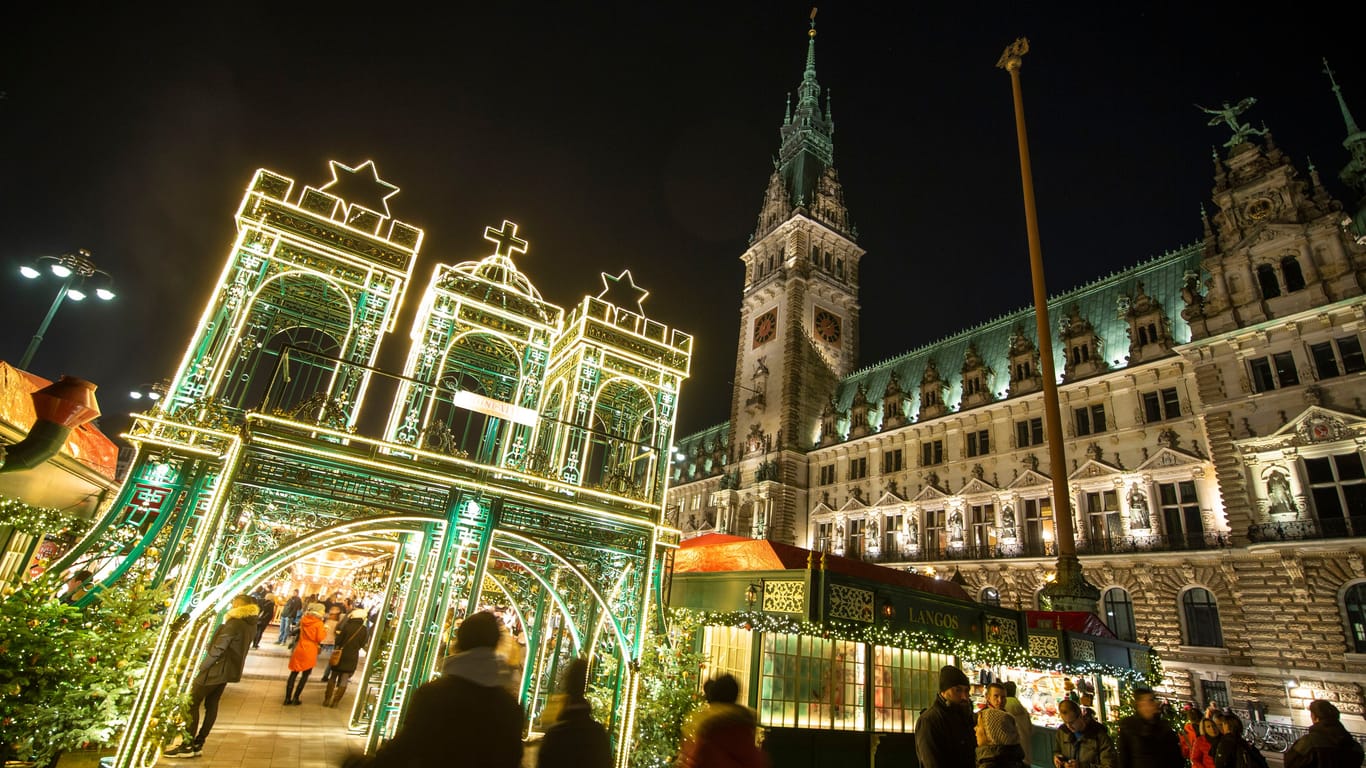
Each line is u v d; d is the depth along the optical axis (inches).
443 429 482.3
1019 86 1218.6
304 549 452.1
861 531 2116.1
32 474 410.3
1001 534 1694.1
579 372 595.5
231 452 402.0
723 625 527.2
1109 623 1423.5
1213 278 1416.1
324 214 518.3
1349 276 1214.9
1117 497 1498.5
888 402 2223.2
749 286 3065.9
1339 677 1059.3
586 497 522.6
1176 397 1472.7
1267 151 1421.0
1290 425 1208.2
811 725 503.5
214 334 459.5
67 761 331.3
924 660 600.7
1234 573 1241.4
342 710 573.6
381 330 519.8
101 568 388.2
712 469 2878.9
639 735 487.2
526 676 609.3
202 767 370.9
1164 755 327.9
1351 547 1091.9
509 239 634.8
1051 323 1910.7
